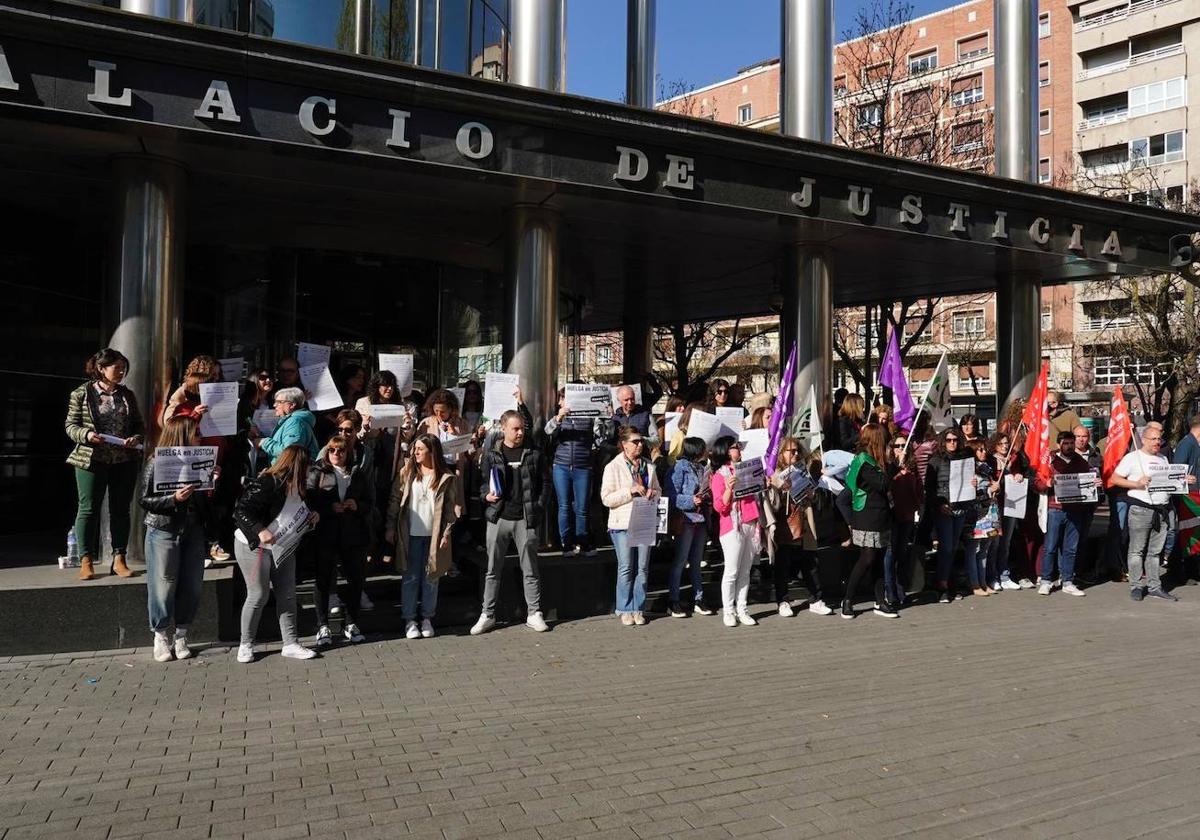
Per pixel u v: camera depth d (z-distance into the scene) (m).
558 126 8.73
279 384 8.37
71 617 6.82
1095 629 8.55
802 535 9.13
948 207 11.32
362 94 7.85
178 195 8.21
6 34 6.65
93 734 5.07
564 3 10.27
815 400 10.84
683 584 9.49
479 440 8.73
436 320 13.19
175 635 6.78
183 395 6.95
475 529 8.89
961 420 10.62
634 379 19.25
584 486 9.18
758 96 59.72
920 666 6.99
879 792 4.39
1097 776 4.66
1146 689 6.41
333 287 12.62
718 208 9.77
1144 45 44.88
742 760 4.82
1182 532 11.36
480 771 4.59
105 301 8.05
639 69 14.30
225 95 7.30
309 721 5.38
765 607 9.44
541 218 9.73
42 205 10.00
